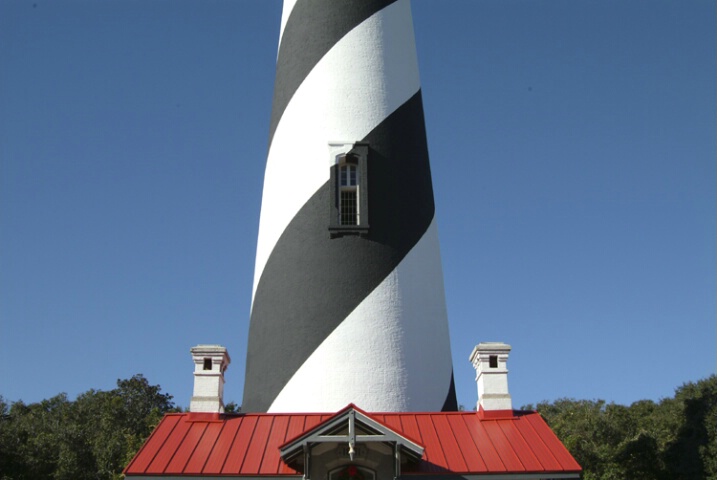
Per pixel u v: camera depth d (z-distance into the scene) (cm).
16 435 4025
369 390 1933
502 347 1770
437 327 2097
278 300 2050
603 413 4369
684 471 3475
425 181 2223
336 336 1970
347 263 2030
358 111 2177
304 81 2222
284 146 2206
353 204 2119
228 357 1812
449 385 2086
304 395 1934
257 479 1517
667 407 4691
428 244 2152
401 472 1516
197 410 1722
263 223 2209
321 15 2269
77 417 5456
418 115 2288
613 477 3578
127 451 3744
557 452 1580
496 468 1529
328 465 1523
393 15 2322
